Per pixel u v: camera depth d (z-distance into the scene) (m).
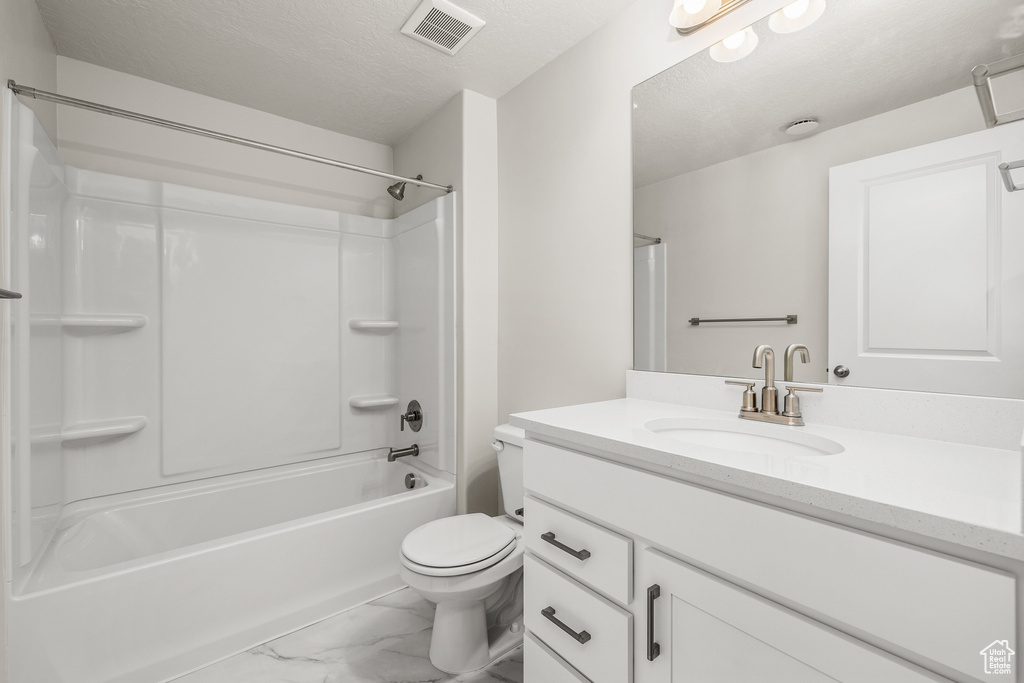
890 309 1.02
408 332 2.45
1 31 1.21
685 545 0.80
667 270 1.46
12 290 1.23
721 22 1.32
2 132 1.20
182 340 2.04
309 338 2.39
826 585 0.63
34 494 1.38
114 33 1.71
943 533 0.53
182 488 2.03
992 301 0.88
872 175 1.04
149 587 1.40
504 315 2.14
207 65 1.93
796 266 1.17
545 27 1.68
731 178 1.30
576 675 1.01
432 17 1.63
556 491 1.07
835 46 1.10
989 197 0.89
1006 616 0.50
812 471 0.71
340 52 1.83
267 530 1.64
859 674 0.60
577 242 1.76
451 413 2.12
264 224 2.26
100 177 1.85
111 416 1.89
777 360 1.21
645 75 1.52
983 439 0.89
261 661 1.50
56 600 1.26
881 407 1.02
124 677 1.35
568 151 1.80
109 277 1.89
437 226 2.18
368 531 1.85
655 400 1.47
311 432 2.39
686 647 0.80
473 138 2.12
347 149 2.58
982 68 0.86
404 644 1.59
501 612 1.69
